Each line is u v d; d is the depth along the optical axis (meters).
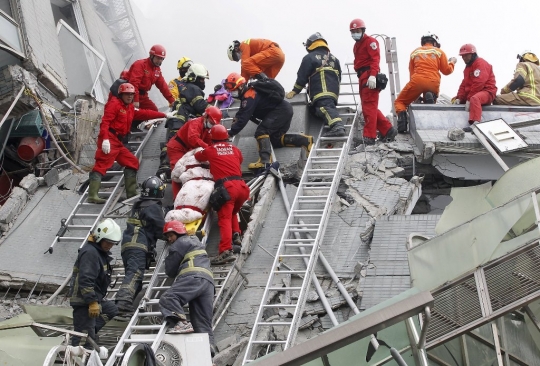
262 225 12.88
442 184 14.20
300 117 14.66
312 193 13.38
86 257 10.30
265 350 10.84
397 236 12.08
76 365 8.59
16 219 13.59
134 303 11.52
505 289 8.69
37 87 14.37
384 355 7.62
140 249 11.21
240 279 11.96
